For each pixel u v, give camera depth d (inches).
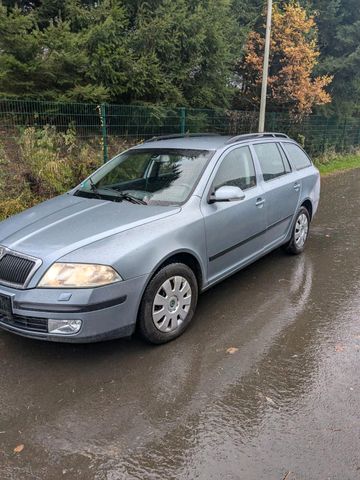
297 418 106.9
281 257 229.9
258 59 543.5
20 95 315.6
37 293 119.7
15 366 129.7
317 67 640.4
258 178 188.9
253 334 147.6
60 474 91.0
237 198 154.6
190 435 101.6
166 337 140.3
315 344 140.9
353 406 111.1
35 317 120.4
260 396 115.3
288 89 547.2
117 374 125.3
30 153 290.5
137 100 376.2
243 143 187.6
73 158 315.6
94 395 116.0
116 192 166.6
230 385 120.0
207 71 431.8
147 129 376.8
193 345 140.6
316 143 643.5
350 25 682.2
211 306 169.5
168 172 167.6
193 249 146.6
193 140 189.6
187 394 116.3
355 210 351.9
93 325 121.3
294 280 196.5
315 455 95.1
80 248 125.0
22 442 99.7
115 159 191.2
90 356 134.7
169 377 123.7
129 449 97.5
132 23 394.6
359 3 679.1
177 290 142.1
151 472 91.4
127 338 145.0
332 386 119.3
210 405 112.0
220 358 133.1
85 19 353.4
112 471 91.8
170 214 144.4
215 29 412.5
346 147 738.2
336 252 239.0
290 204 212.1
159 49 377.4
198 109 419.8
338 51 696.4
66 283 119.4
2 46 306.5
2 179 270.4
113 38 346.6
